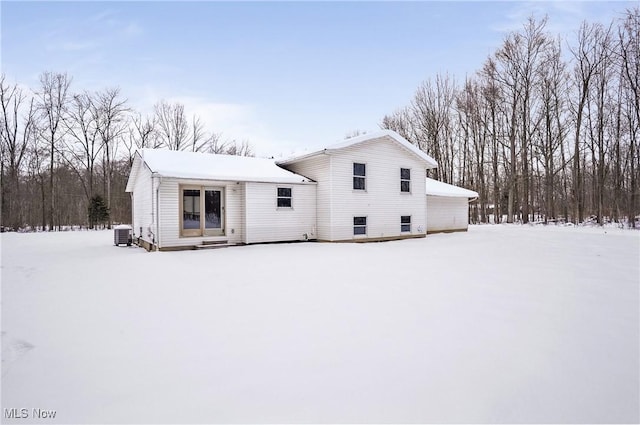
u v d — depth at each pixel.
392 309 4.70
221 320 4.29
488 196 37.41
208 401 2.48
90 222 29.50
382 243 14.12
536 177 30.47
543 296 5.37
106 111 30.98
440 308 4.74
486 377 2.82
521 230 20.77
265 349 3.40
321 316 4.42
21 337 3.76
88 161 30.67
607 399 2.50
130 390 2.64
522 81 28.56
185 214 12.23
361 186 15.16
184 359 3.19
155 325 4.12
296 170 16.05
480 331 3.87
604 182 27.39
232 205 13.19
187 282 6.43
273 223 13.77
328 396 2.54
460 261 9.00
